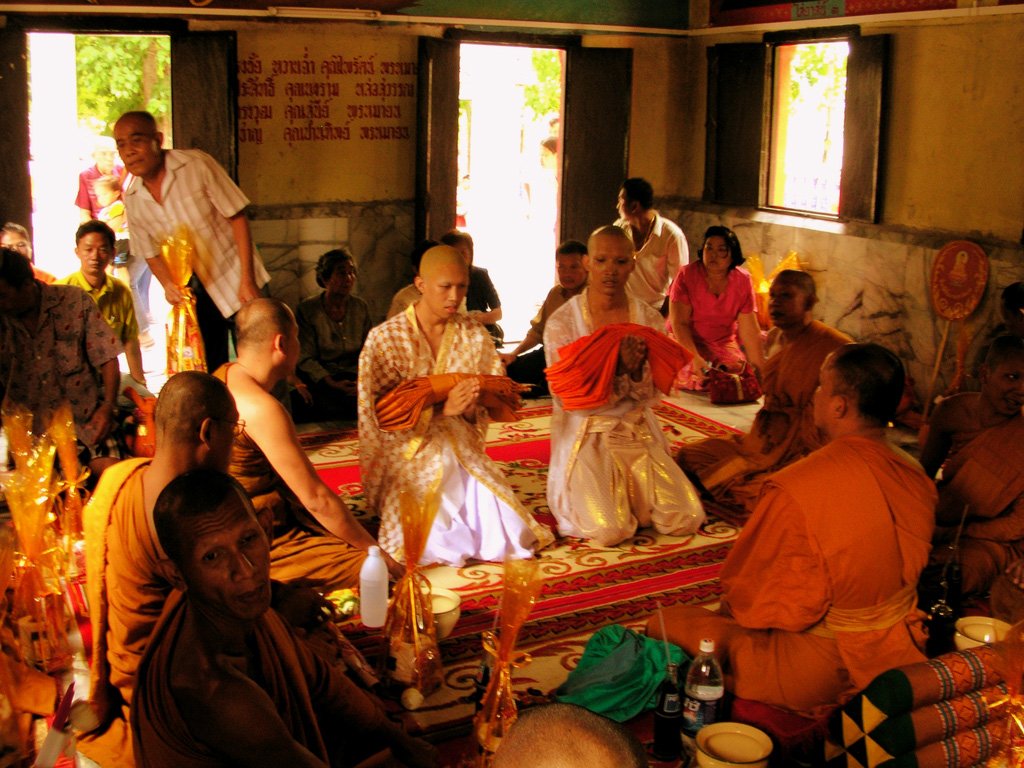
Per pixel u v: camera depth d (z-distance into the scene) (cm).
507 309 1050
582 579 463
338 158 834
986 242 712
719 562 485
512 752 148
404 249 876
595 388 497
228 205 608
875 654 330
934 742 287
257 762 242
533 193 1345
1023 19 677
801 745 321
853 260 799
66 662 363
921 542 333
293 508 432
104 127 1206
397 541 465
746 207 902
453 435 480
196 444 304
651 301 815
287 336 407
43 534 361
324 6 798
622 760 144
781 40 847
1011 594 409
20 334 524
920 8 742
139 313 898
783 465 543
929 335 747
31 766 295
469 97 1330
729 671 348
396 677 362
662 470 514
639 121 948
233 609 243
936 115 743
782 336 558
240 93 791
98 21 735
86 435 536
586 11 897
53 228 1130
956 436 451
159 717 243
